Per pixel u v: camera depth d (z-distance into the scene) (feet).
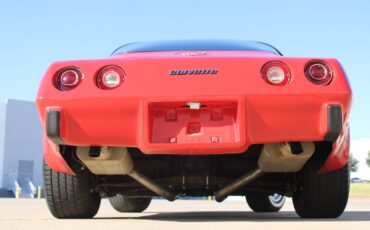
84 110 9.38
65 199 11.29
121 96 9.25
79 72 9.55
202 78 9.30
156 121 9.45
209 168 11.45
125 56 10.61
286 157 10.10
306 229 8.46
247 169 11.66
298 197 12.09
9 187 137.39
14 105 140.36
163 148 9.27
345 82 9.35
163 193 11.63
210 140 9.31
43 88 9.55
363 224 9.50
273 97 9.18
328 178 10.91
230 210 22.09
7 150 138.41
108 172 10.93
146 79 9.35
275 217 13.44
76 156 10.57
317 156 10.71
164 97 9.21
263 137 9.29
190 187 11.85
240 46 12.07
